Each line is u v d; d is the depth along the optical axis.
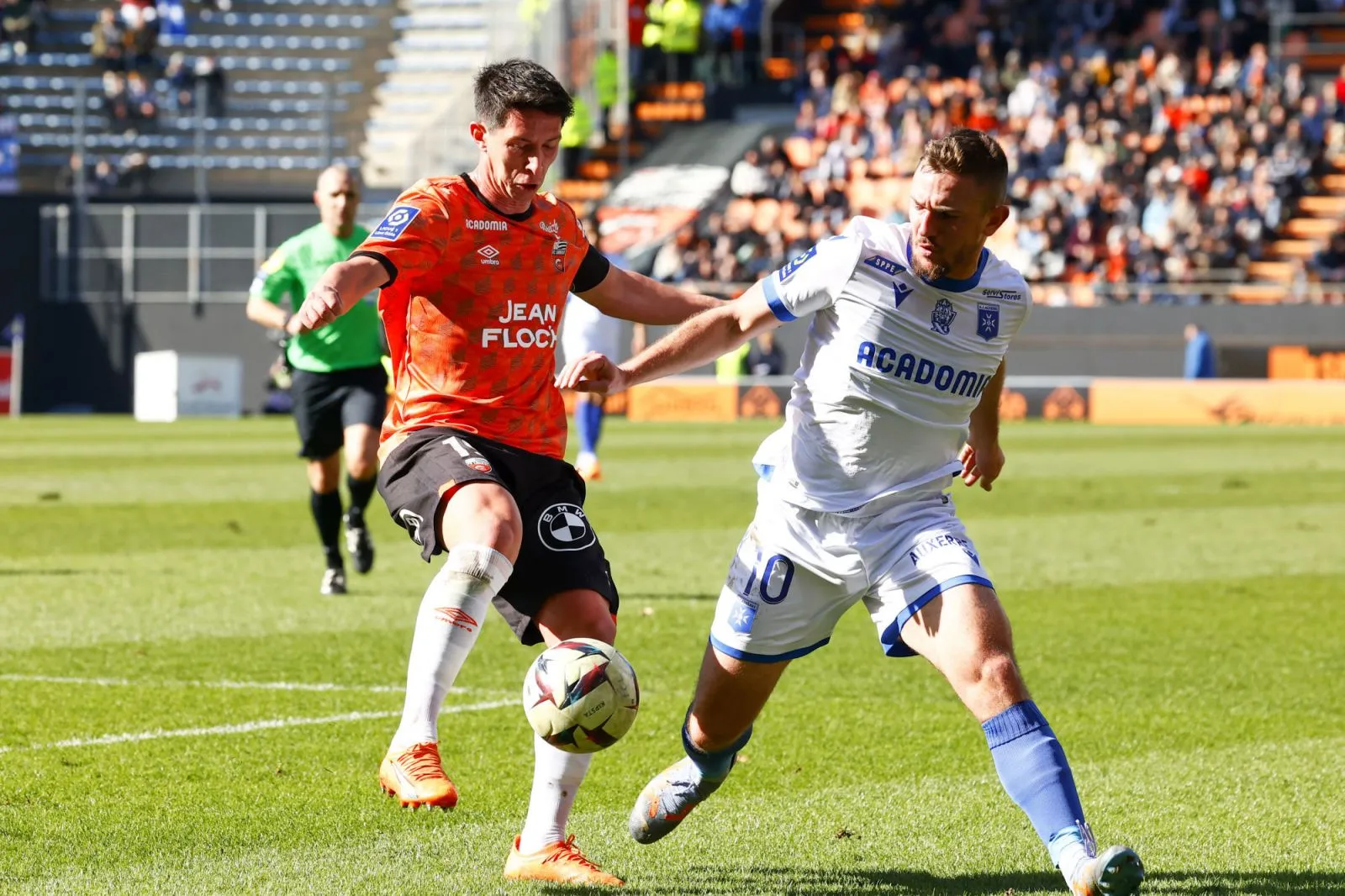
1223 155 82.44
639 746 14.04
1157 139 84.75
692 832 11.34
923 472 9.88
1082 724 15.12
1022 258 80.06
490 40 97.25
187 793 12.14
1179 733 14.74
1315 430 67.44
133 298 83.00
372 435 21.95
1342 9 92.56
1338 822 11.67
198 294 82.69
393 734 14.25
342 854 10.61
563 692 9.40
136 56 91.25
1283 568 26.44
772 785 12.70
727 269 80.88
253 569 25.62
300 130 93.19
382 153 93.12
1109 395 73.88
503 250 10.72
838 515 9.75
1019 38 94.00
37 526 31.53
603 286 11.39
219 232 82.62
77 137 83.06
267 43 96.81
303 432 22.34
